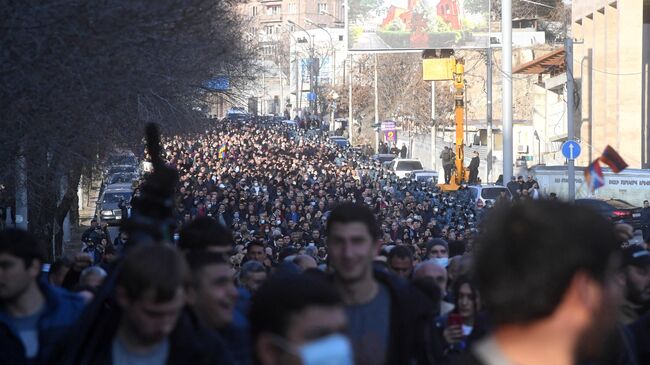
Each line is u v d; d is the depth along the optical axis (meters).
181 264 8.12
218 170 96.56
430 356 10.62
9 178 33.44
